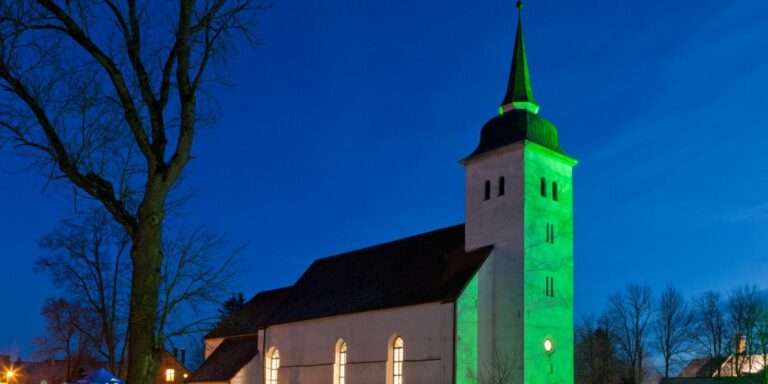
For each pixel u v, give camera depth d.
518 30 55.25
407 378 48.38
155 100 14.14
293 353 60.50
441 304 46.72
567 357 48.47
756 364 81.94
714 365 84.44
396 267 56.59
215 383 64.19
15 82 13.47
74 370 69.06
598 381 91.56
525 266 47.22
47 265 47.41
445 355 45.62
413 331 48.62
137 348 13.56
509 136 50.66
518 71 54.00
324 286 63.44
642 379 88.25
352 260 64.56
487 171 51.50
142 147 14.02
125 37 13.89
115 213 14.34
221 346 71.69
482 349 46.75
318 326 58.19
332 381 55.09
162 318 15.79
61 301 62.16
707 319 82.56
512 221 48.69
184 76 14.16
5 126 13.71
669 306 82.69
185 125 14.25
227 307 77.62
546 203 49.88
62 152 13.81
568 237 50.88
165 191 14.06
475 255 49.78
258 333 65.12
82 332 61.56
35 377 96.38
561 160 51.75
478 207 51.44
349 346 54.28
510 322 47.06
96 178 14.26
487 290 48.25
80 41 13.58
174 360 84.94
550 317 48.03
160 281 14.02
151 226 13.83
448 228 56.66
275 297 74.19
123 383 23.27
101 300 47.97
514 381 45.81
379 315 52.00
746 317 79.38
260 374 63.94
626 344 84.19
